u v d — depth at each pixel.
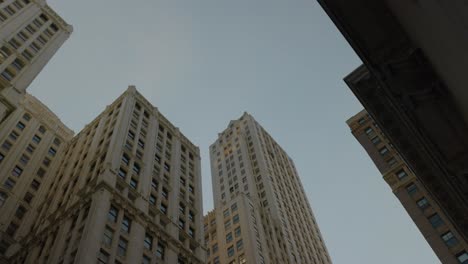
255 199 120.69
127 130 72.00
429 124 20.05
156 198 64.31
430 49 13.20
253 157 145.12
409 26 14.39
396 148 30.05
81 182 62.06
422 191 68.31
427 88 18.19
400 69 18.45
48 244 52.91
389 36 18.41
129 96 84.31
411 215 66.69
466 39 9.52
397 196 71.25
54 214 58.72
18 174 82.25
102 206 50.75
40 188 83.56
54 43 87.25
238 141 154.25
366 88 28.42
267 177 132.12
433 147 21.11
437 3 10.17
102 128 78.62
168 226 61.12
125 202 55.03
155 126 83.31
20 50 75.81
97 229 46.91
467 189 22.97
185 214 69.94
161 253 55.19
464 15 9.05
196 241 65.38
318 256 127.00
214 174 147.88
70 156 85.06
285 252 106.19
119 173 60.41
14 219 71.94
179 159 82.81
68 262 44.41
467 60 10.17
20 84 69.88
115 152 63.28
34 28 85.00
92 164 65.69
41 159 91.69
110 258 45.12
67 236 50.22
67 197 62.22
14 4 85.00
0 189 74.62
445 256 58.38
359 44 19.22
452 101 18.06
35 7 89.94
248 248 90.81
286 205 132.00
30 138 93.50
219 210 111.12
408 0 12.54
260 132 165.12
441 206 31.94
